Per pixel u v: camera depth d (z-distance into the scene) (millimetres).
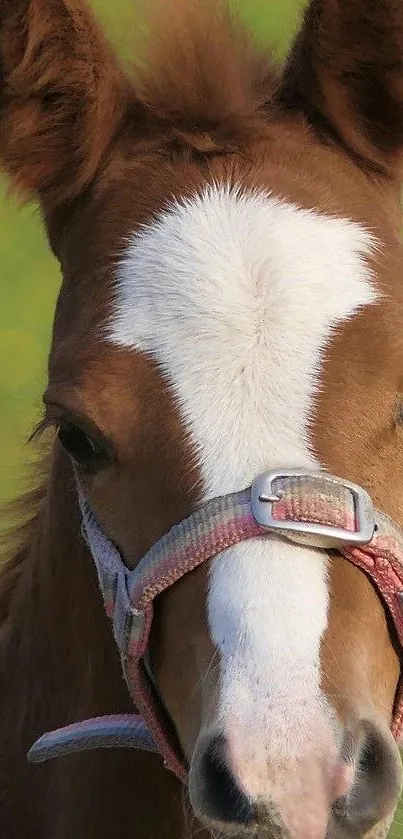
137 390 977
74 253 1048
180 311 981
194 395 968
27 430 1287
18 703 1122
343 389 967
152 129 1063
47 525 1096
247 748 904
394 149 1072
